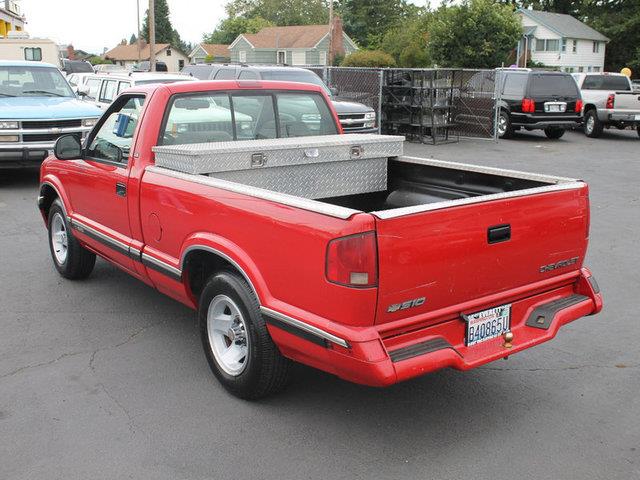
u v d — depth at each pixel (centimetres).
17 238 827
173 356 494
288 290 365
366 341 333
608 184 1256
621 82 2219
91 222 575
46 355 494
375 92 1973
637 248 805
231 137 528
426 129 1997
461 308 372
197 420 403
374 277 330
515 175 460
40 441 379
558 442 383
